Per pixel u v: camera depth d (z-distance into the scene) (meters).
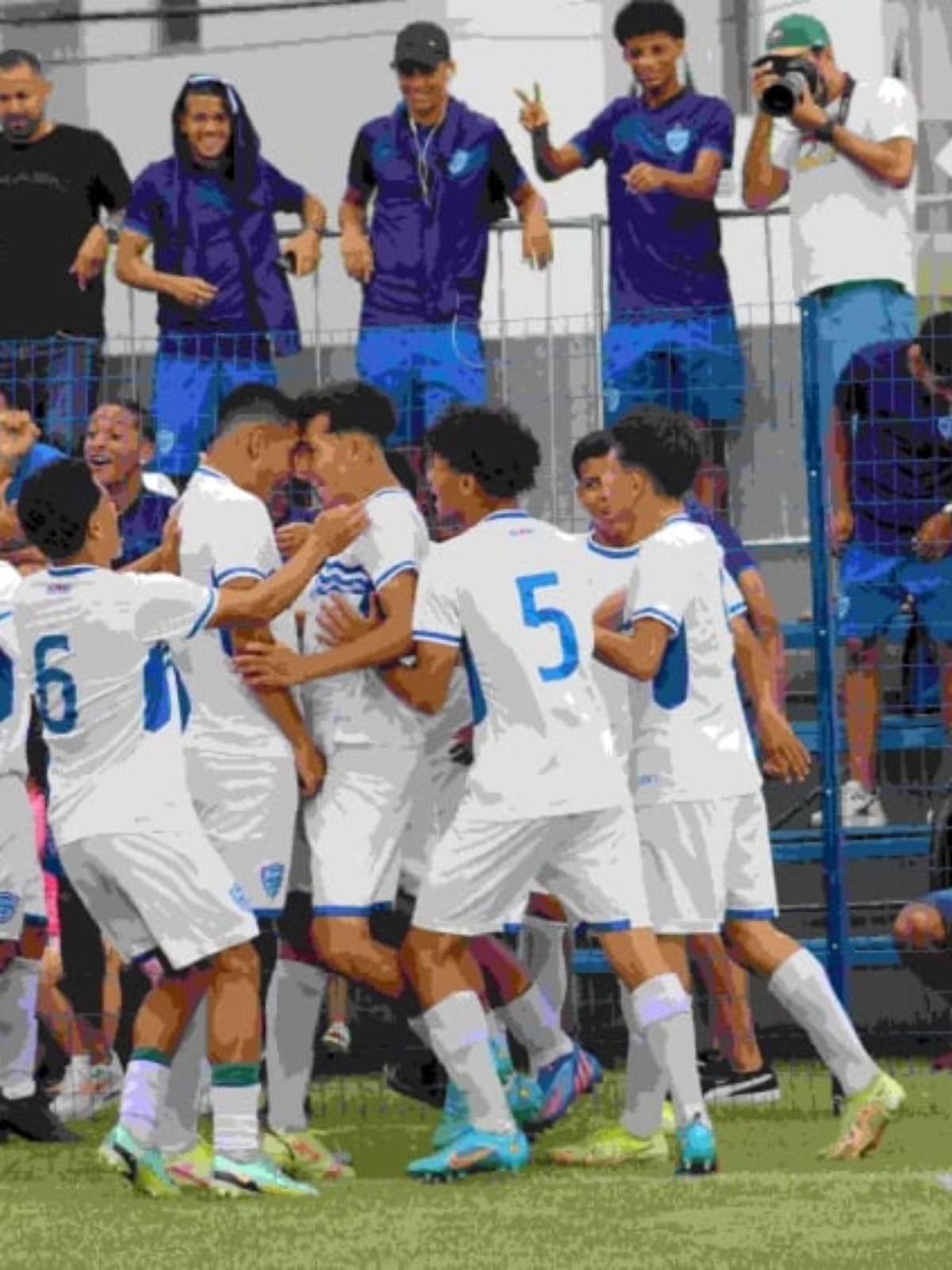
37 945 29.36
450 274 36.50
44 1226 22.91
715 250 36.53
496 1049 27.83
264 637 25.66
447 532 33.16
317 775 26.36
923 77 47.97
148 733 24.75
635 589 26.11
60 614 24.62
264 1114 29.36
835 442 35.25
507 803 24.89
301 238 37.12
